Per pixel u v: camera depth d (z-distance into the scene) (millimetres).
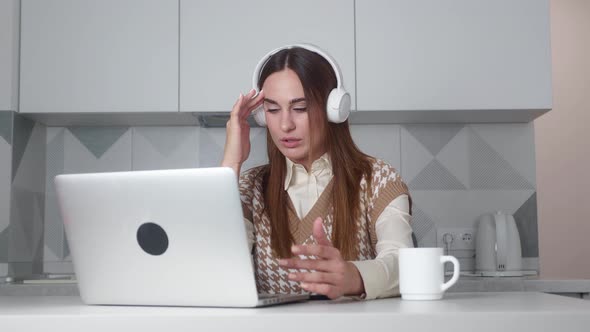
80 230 1076
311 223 1547
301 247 1101
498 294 1291
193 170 969
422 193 3025
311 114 1512
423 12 2721
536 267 2996
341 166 1551
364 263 1178
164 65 2711
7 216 2641
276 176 1593
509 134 3043
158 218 1008
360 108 2707
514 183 3029
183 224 995
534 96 2701
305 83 1510
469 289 2398
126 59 2715
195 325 866
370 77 2709
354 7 2719
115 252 1060
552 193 3752
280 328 859
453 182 3029
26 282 2521
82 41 2721
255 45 2711
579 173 3754
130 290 1067
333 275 1106
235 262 989
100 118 2875
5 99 2676
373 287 1149
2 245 2631
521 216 3023
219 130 3066
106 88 2709
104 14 2723
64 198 1069
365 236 1547
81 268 1099
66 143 3057
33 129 2902
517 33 2717
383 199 1488
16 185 2711
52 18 2725
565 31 3803
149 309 991
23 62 2715
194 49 2711
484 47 2713
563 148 3762
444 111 2750
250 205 1617
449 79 2709
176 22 2717
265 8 2713
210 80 2705
